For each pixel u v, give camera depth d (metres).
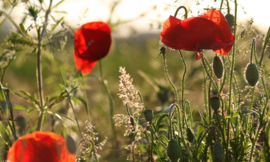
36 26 0.79
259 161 0.72
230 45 0.67
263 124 0.70
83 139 0.72
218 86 0.78
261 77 0.72
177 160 0.67
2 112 0.74
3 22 0.79
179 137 0.73
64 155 0.64
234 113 0.71
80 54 0.79
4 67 0.82
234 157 0.71
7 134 0.75
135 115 0.76
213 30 0.66
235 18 0.70
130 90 0.72
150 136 0.76
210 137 0.72
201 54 0.70
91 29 0.78
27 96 0.81
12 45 0.80
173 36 0.67
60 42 0.79
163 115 0.74
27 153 0.63
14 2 0.78
